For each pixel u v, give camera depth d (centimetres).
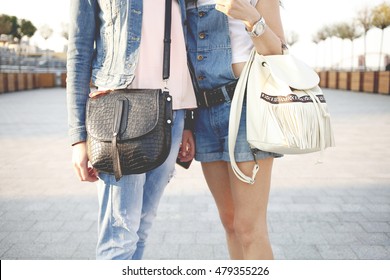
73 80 160
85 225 353
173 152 173
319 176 497
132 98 153
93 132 152
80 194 434
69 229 344
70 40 160
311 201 408
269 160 181
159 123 151
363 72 2316
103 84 160
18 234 334
